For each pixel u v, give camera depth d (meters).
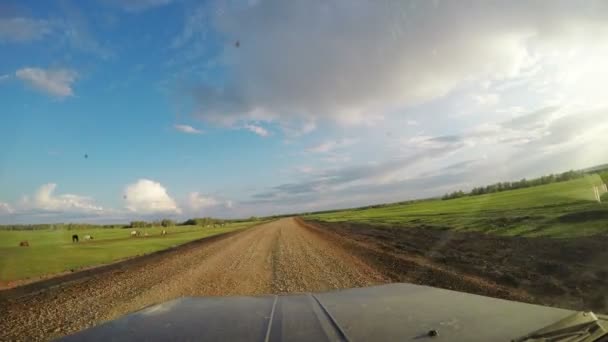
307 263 13.56
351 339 1.30
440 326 1.43
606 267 7.87
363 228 34.06
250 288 9.56
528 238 14.02
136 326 1.50
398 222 36.53
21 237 49.59
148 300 8.68
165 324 1.52
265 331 1.41
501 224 20.14
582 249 10.17
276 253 17.84
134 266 16.09
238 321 1.55
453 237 18.25
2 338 6.10
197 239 36.81
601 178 44.81
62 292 10.36
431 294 2.09
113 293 9.77
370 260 13.13
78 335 1.41
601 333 1.39
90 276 13.50
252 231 45.84
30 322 7.04
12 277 14.30
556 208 22.45
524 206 29.23
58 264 18.33
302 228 44.72
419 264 11.29
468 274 9.12
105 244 33.47
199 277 11.73
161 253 22.70
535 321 1.46
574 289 6.70
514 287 7.41
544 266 8.89
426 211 49.84
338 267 12.04
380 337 1.32
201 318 1.61
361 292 2.20
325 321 1.54
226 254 18.88
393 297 2.01
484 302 1.82
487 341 1.25
